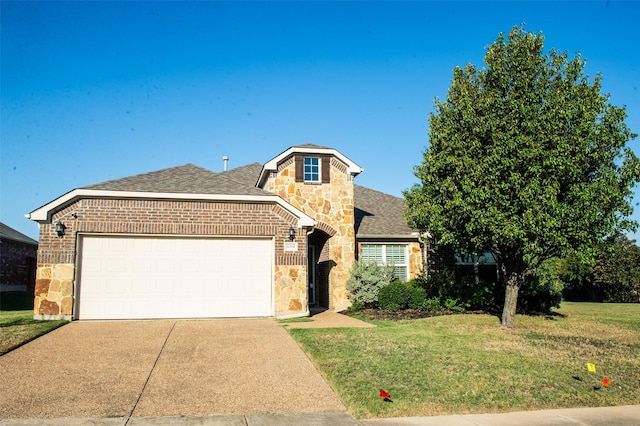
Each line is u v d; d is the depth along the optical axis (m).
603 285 31.38
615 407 7.55
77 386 7.70
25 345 10.43
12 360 9.16
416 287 18.66
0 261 27.11
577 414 7.15
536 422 6.75
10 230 30.17
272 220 15.36
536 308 19.61
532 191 12.95
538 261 14.50
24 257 30.92
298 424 6.39
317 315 16.67
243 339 11.34
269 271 15.30
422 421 6.67
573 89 13.69
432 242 17.61
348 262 19.36
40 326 12.41
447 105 15.41
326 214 19.38
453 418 6.84
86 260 14.17
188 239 14.84
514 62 14.33
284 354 9.96
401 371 8.82
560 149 13.05
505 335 13.05
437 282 18.98
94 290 14.11
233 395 7.48
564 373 9.18
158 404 7.00
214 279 14.86
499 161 13.57
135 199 14.45
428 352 10.39
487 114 14.17
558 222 12.80
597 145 13.61
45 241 13.87
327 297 19.42
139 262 14.45
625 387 8.53
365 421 6.60
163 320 14.12
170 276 14.59
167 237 14.70
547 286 19.50
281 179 19.17
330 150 19.59
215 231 14.86
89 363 9.04
